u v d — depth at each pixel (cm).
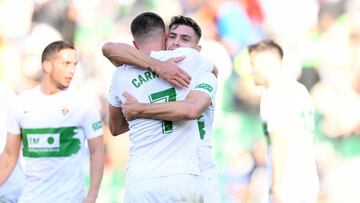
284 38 4409
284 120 2153
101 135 2072
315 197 2183
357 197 4119
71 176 2038
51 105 2033
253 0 4412
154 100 1645
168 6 4462
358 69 4362
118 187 3922
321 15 4488
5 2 4381
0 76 4238
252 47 2359
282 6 4494
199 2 4447
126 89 1667
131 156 1667
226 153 4100
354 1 4516
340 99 4309
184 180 1612
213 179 1783
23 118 2041
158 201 1605
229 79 4253
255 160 4097
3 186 2256
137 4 4459
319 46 4397
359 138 4247
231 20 4375
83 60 4303
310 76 4372
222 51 4288
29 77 4262
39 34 4344
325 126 4272
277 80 2338
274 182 2147
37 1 4403
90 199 2030
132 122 1659
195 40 1820
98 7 4431
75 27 4406
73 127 2042
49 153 2027
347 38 4406
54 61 2033
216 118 4125
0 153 2253
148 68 1642
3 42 4309
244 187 4031
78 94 2062
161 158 1622
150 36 1691
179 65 1659
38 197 2025
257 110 4200
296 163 2153
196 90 1647
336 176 4159
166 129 1628
